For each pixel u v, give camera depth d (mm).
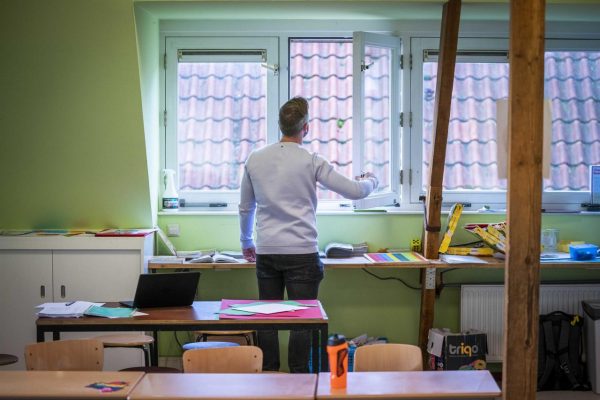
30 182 5309
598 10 5309
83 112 5102
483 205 5691
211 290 5535
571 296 5523
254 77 5641
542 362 5273
